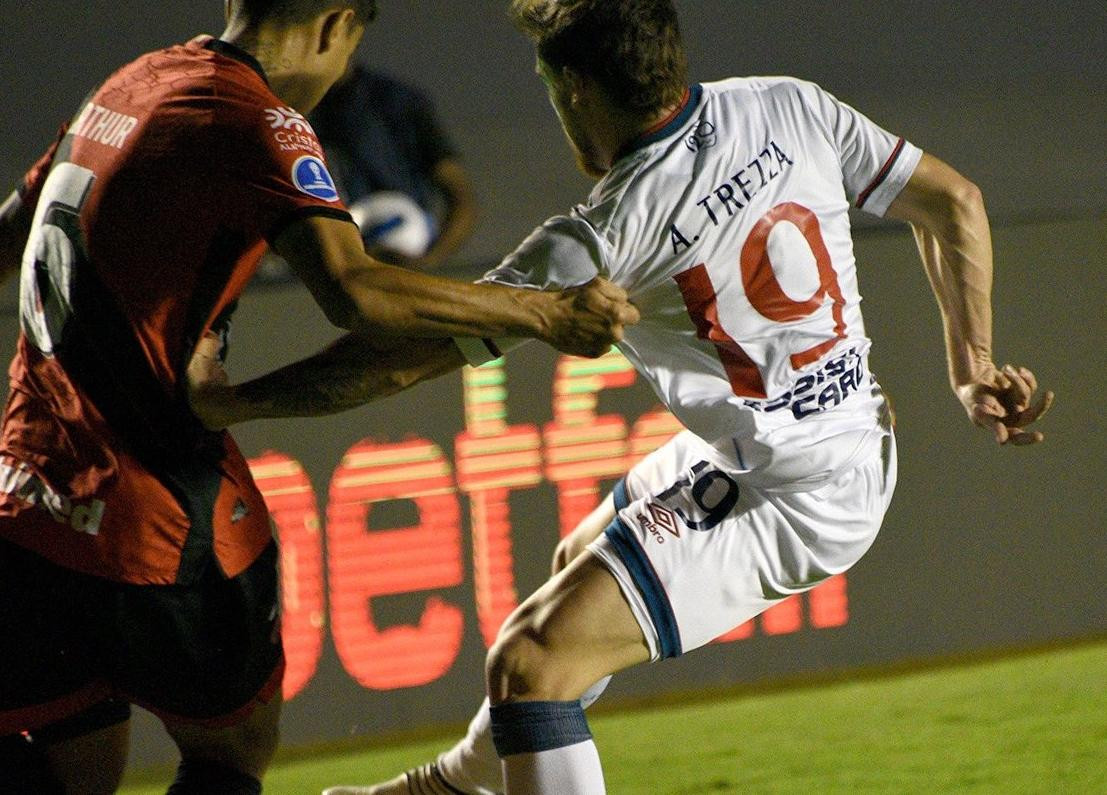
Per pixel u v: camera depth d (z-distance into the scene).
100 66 26.38
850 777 10.98
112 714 7.94
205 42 7.15
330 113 14.52
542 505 13.22
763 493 7.53
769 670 13.77
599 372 13.30
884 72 28.77
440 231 15.00
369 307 6.50
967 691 13.03
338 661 12.88
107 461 6.96
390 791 9.15
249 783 7.80
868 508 7.83
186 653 7.27
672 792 10.92
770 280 7.32
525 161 23.44
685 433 8.49
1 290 14.13
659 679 13.59
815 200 7.51
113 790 8.12
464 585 13.12
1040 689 12.92
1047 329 14.12
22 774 7.31
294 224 6.60
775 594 7.71
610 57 7.11
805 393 7.50
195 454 7.09
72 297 6.92
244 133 6.70
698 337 7.33
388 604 12.95
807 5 29.19
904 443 13.90
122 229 6.83
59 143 7.42
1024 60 28.70
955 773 10.89
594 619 7.30
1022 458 14.18
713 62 28.80
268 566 7.61
